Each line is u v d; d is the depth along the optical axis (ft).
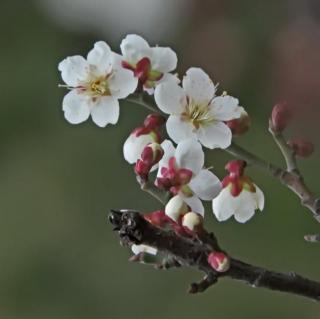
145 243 3.03
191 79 3.16
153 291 6.08
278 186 6.08
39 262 6.48
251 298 5.77
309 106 6.23
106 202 6.64
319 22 6.71
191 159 3.13
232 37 7.06
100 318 6.13
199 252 3.05
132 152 3.20
